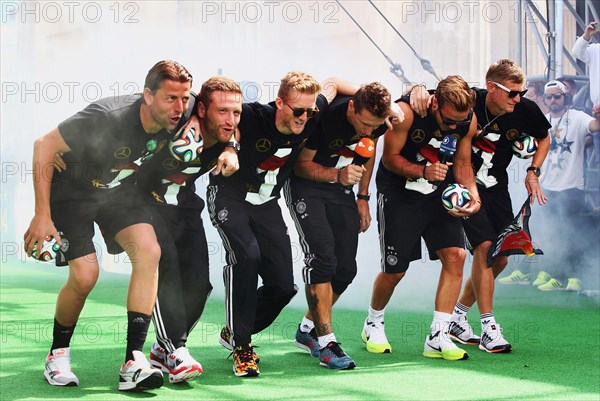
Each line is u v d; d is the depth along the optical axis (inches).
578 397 253.3
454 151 303.9
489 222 332.5
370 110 276.4
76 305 261.0
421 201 311.7
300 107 265.9
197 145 255.1
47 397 247.8
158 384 253.8
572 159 499.2
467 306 342.3
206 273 282.8
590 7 544.4
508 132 324.2
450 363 302.8
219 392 256.4
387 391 258.5
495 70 312.5
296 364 298.4
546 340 349.4
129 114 247.6
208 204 286.0
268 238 286.4
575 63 557.6
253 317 281.6
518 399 249.8
